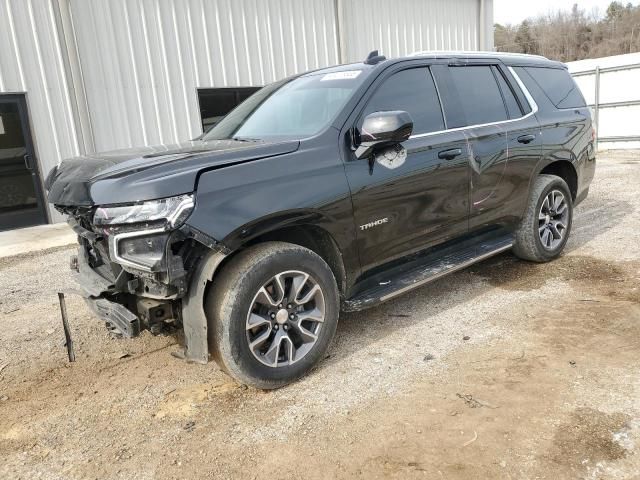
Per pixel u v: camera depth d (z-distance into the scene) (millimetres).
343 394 3131
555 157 5129
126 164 3070
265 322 3104
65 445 2846
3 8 8891
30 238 8695
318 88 3973
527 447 2520
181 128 10758
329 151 3383
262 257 3021
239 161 3045
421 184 3852
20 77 9172
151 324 3010
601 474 2314
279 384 3182
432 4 14945
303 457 2592
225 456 2650
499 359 3400
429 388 3119
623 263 5090
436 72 4242
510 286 4719
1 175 9312
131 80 10117
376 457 2541
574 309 4102
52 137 9562
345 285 3553
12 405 3291
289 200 3102
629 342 3496
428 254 4172
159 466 2617
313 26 12539
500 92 4777
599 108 17344
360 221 3492
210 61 10992
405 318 4180
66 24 9273
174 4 10414
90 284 3299
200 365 3670
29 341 4258
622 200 8211
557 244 5262
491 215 4570
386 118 3252
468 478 2350
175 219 2717
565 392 2961
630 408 2768
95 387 3455
